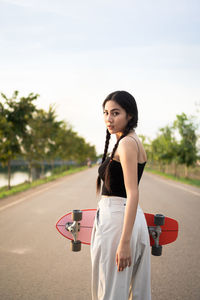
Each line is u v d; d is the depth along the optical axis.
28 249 3.74
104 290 1.33
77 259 3.40
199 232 4.60
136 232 1.34
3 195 8.98
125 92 1.43
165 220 1.76
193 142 20.30
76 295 2.50
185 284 2.73
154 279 2.84
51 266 3.17
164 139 23.55
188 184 14.24
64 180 16.39
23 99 13.12
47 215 5.89
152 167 36.84
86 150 55.66
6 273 2.98
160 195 9.37
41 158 17.12
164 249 3.77
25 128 13.67
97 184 1.69
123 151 1.28
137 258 1.37
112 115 1.42
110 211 1.37
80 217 1.70
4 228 4.79
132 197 1.23
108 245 1.33
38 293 2.54
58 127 18.16
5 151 12.49
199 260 3.36
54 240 4.12
